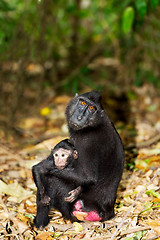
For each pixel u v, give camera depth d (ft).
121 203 26.73
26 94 48.85
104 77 55.31
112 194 24.89
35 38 45.03
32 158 33.91
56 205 25.17
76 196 23.71
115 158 24.89
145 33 50.29
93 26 60.23
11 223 24.07
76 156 24.61
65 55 58.29
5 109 44.29
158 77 53.47
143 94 51.85
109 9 46.93
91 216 24.56
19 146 37.45
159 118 45.29
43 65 46.42
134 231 22.33
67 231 23.57
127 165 32.89
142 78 54.03
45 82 51.57
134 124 43.37
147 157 33.96
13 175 31.01
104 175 24.73
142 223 23.44
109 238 21.94
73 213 24.25
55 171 24.76
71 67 56.59
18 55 43.14
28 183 29.91
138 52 52.54
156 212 24.58
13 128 41.57
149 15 45.39
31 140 38.75
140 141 38.42
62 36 55.21
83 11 48.70
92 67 57.57
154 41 50.98
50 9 46.62
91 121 24.82
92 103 25.07
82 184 24.45
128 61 52.11
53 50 54.80
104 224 24.04
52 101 48.44
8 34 42.65
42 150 35.68
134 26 48.21
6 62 44.04
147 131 41.14
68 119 26.37
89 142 24.77
